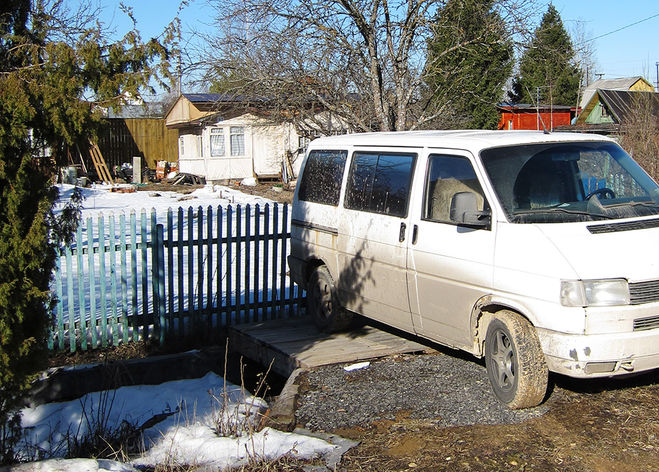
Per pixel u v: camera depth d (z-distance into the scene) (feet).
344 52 39.65
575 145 19.17
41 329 14.46
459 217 17.48
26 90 13.02
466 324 17.85
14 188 13.21
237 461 14.34
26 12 14.84
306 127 45.98
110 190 85.30
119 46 14.15
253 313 27.91
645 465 13.30
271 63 39.91
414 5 39.01
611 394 16.99
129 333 26.35
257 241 27.73
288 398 17.84
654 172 52.75
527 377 15.79
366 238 21.74
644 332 15.06
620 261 15.35
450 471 13.43
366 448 14.74
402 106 39.93
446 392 17.74
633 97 67.62
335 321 23.94
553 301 15.25
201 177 103.81
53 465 13.37
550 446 14.24
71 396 22.84
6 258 13.25
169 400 22.02
